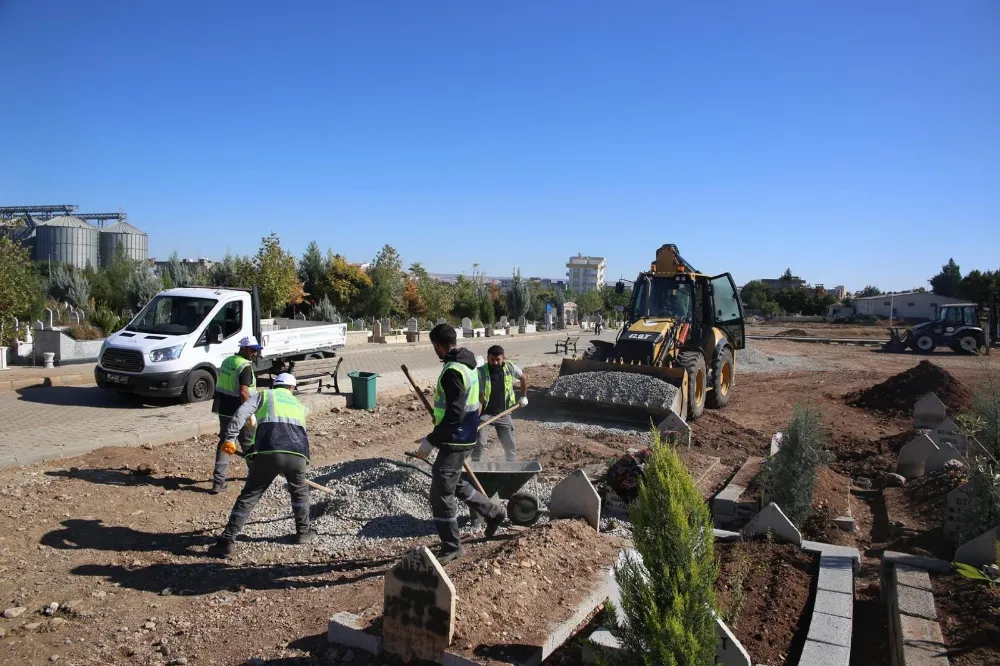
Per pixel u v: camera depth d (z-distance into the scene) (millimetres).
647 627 3107
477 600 4297
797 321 71188
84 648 4527
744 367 24438
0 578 5551
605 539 5797
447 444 5383
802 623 4594
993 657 3910
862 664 4367
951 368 24281
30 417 11281
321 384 14227
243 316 13977
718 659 3623
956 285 78375
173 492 7832
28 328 19172
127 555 6125
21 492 7379
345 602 5074
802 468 6676
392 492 7332
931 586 4840
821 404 16078
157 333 13031
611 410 12258
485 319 48469
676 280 14609
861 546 6523
